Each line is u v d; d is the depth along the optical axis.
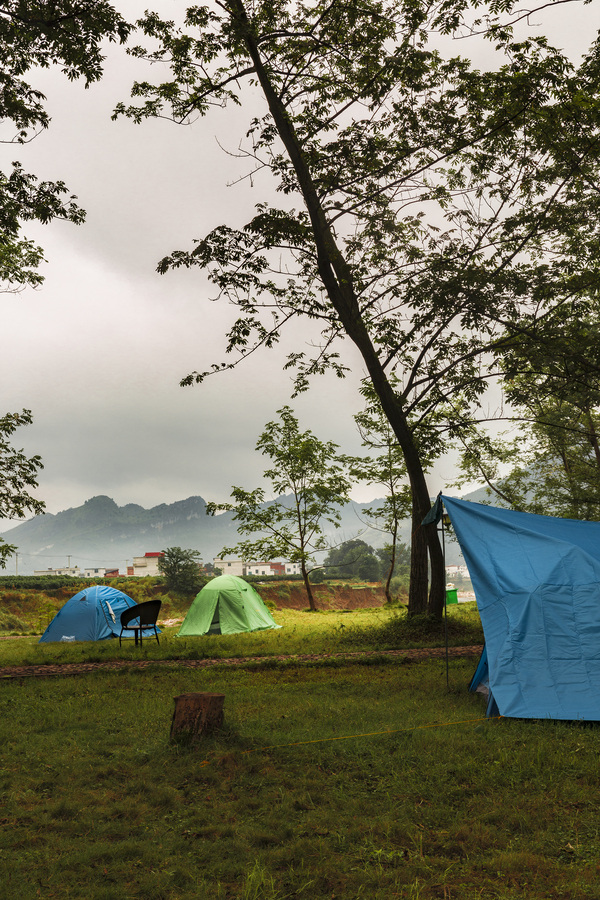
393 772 5.54
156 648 17.03
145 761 6.13
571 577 8.09
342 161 15.40
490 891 3.54
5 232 15.30
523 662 7.72
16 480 18.81
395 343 18.12
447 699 9.03
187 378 17.38
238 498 34.94
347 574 118.94
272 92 16.20
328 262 16.62
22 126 13.75
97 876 3.82
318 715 8.11
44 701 9.86
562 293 16.75
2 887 3.61
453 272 16.11
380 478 35.53
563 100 14.45
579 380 17.09
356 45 15.15
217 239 15.90
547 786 5.09
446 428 19.64
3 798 5.20
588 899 3.38
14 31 12.70
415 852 4.05
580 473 30.56
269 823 4.53
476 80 14.76
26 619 51.03
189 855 4.08
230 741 6.57
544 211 16.42
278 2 15.77
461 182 17.00
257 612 23.12
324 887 3.63
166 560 75.69
